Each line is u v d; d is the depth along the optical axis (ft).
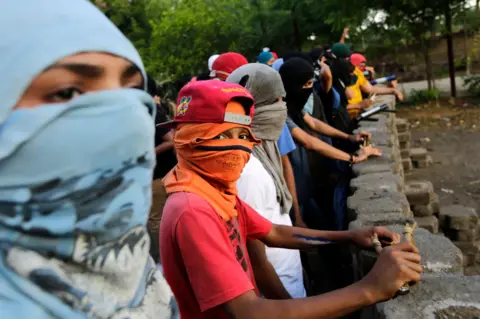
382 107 17.71
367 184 10.58
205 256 4.25
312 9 57.41
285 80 10.76
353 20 51.13
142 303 2.80
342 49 20.75
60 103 2.26
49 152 2.21
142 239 2.73
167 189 4.74
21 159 2.18
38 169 2.22
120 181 2.44
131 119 2.39
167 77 61.77
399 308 5.29
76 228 2.36
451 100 49.62
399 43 54.13
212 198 4.62
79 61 2.27
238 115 4.73
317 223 12.16
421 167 28.78
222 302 4.19
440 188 25.08
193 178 4.66
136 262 2.69
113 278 2.58
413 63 72.95
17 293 2.23
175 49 63.26
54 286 2.33
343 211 12.18
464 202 22.91
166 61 62.90
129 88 2.61
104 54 2.37
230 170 4.72
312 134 13.00
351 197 9.75
